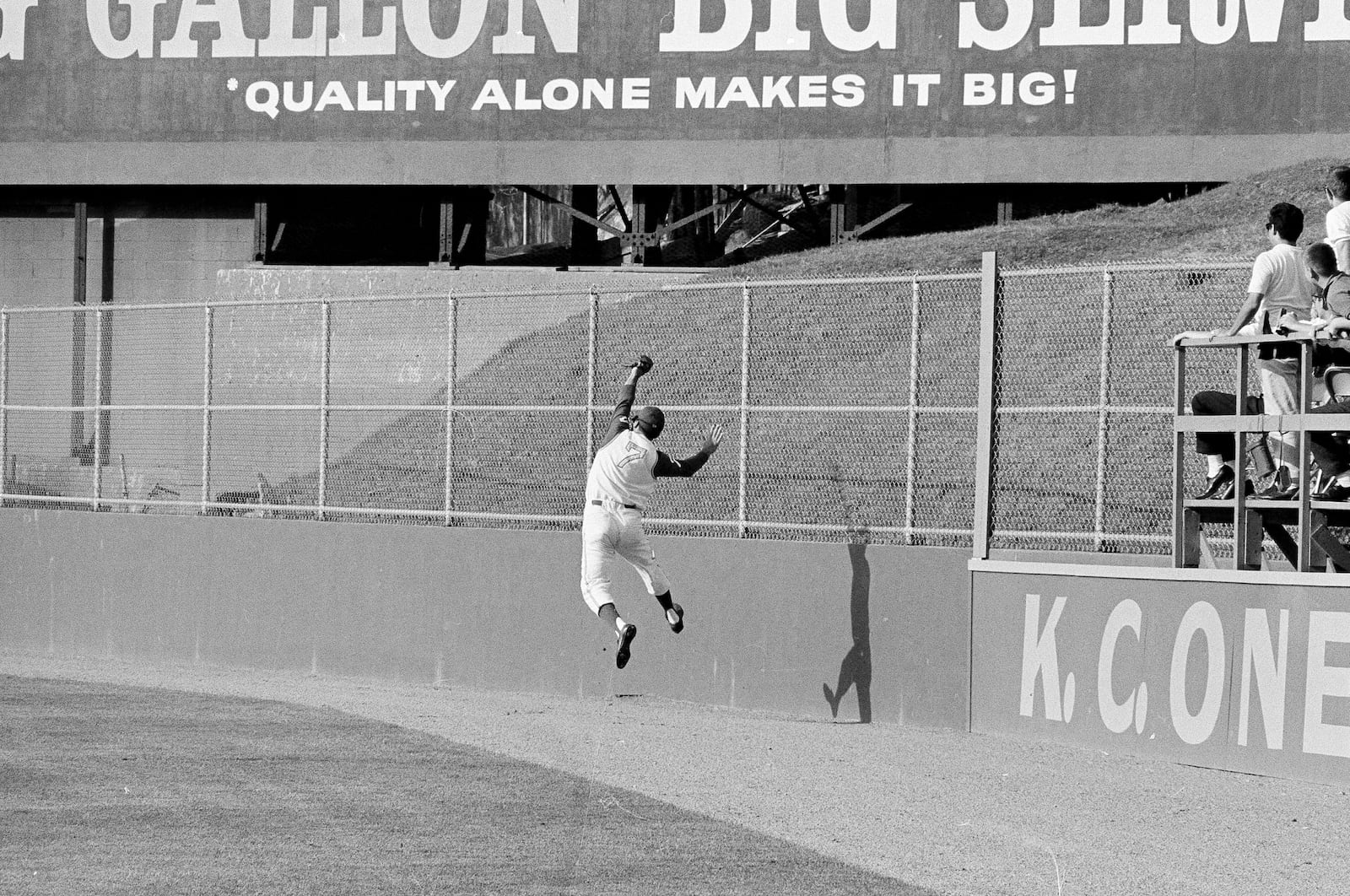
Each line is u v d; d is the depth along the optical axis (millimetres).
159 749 15250
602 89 46250
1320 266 15266
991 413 18172
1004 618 17594
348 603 22875
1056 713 16938
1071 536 17562
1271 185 40094
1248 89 42688
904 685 18391
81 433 27844
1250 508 15102
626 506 18688
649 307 31656
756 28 45406
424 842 11406
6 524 26750
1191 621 15484
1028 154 43969
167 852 10930
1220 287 23031
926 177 44531
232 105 48250
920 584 18391
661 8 45875
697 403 27062
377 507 24344
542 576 21234
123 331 34250
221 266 49969
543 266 52438
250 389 32625
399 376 30703
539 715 18672
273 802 12734
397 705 19203
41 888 9914
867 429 23562
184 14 48500
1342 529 17078
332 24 47688
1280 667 14578
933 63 44469
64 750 15102
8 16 49312
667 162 45938
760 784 14180
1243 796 13656
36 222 50781
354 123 47625
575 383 29391
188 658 24391
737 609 19750
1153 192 44906
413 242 51469
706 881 10453
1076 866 11117
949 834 12133
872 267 39875
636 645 20500
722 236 54531
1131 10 43375
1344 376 14711
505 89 46781
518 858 10961
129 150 48781
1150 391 21312
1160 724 15750
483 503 23312
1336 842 11922
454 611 21938
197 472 26984
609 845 11484
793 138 45250
